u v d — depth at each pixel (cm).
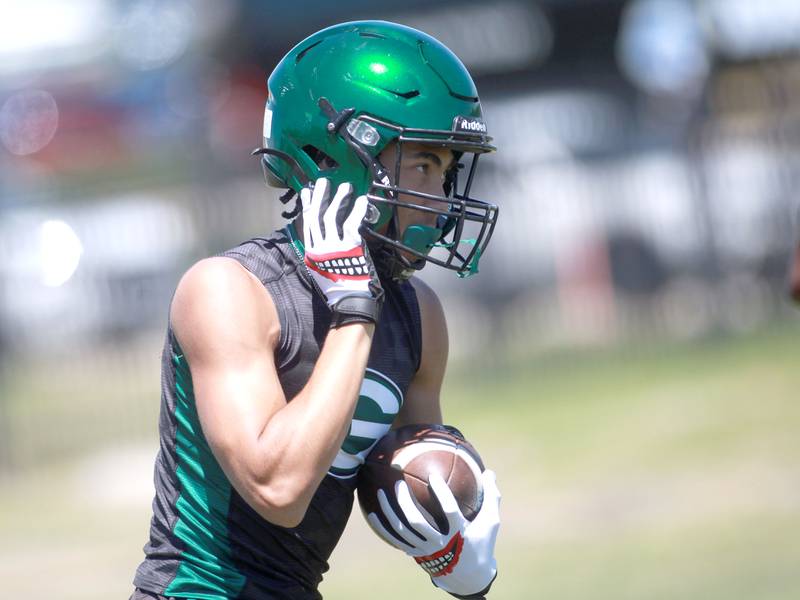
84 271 5038
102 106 7319
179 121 7088
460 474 1249
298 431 1098
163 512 1238
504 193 4897
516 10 6719
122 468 4172
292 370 1191
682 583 2600
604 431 3784
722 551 2777
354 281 1157
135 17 7338
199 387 1148
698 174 4809
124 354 4997
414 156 1220
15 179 7144
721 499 3127
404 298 1291
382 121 1198
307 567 1248
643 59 6019
